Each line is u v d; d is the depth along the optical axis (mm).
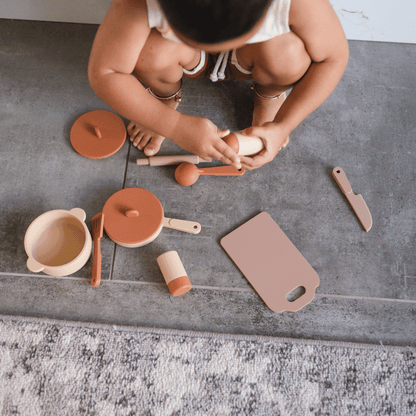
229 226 1013
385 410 890
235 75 1000
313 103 880
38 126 1093
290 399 893
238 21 477
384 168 1082
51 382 893
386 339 938
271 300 948
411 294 975
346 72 1174
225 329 936
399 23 1155
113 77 784
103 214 934
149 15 673
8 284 953
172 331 925
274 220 1021
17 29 1183
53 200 1024
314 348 923
